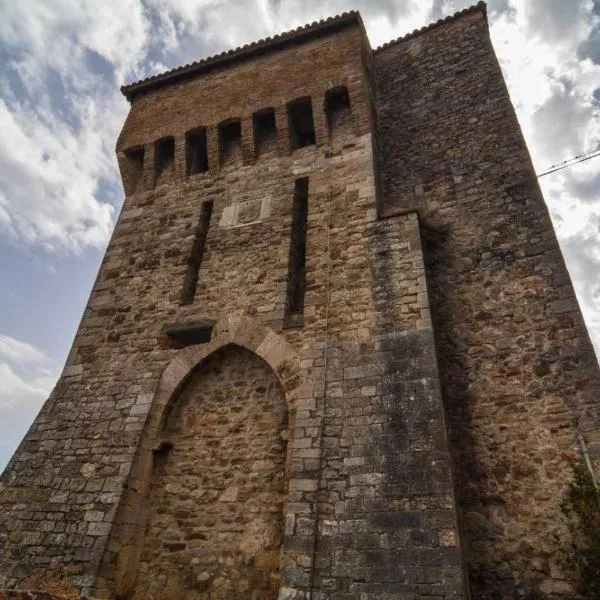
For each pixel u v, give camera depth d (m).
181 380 7.87
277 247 8.80
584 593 5.25
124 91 12.51
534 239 7.84
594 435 5.98
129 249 10.03
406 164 10.04
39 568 6.50
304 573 5.42
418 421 6.05
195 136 11.23
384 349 6.81
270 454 6.97
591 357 6.48
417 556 5.19
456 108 10.42
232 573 6.28
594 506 5.50
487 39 11.29
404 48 12.28
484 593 5.59
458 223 8.63
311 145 10.05
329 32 11.16
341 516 5.70
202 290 8.82
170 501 7.09
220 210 9.86
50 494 7.18
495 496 6.11
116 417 7.74
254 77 11.23
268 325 7.85
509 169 8.88
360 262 7.84
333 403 6.59
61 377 8.53
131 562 6.66
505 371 6.91
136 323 8.83
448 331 7.55
